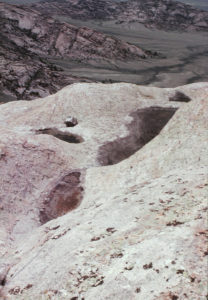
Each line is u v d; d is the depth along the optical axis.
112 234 15.17
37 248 18.27
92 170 38.62
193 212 14.12
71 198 33.28
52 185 36.38
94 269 12.95
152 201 17.48
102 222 17.30
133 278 11.42
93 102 64.50
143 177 31.17
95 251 14.13
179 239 12.27
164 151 32.94
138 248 12.92
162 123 59.53
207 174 19.02
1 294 14.70
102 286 11.86
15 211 31.88
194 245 11.54
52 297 12.68
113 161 45.31
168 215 14.88
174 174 21.39
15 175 35.47
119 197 21.06
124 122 58.53
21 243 21.38
